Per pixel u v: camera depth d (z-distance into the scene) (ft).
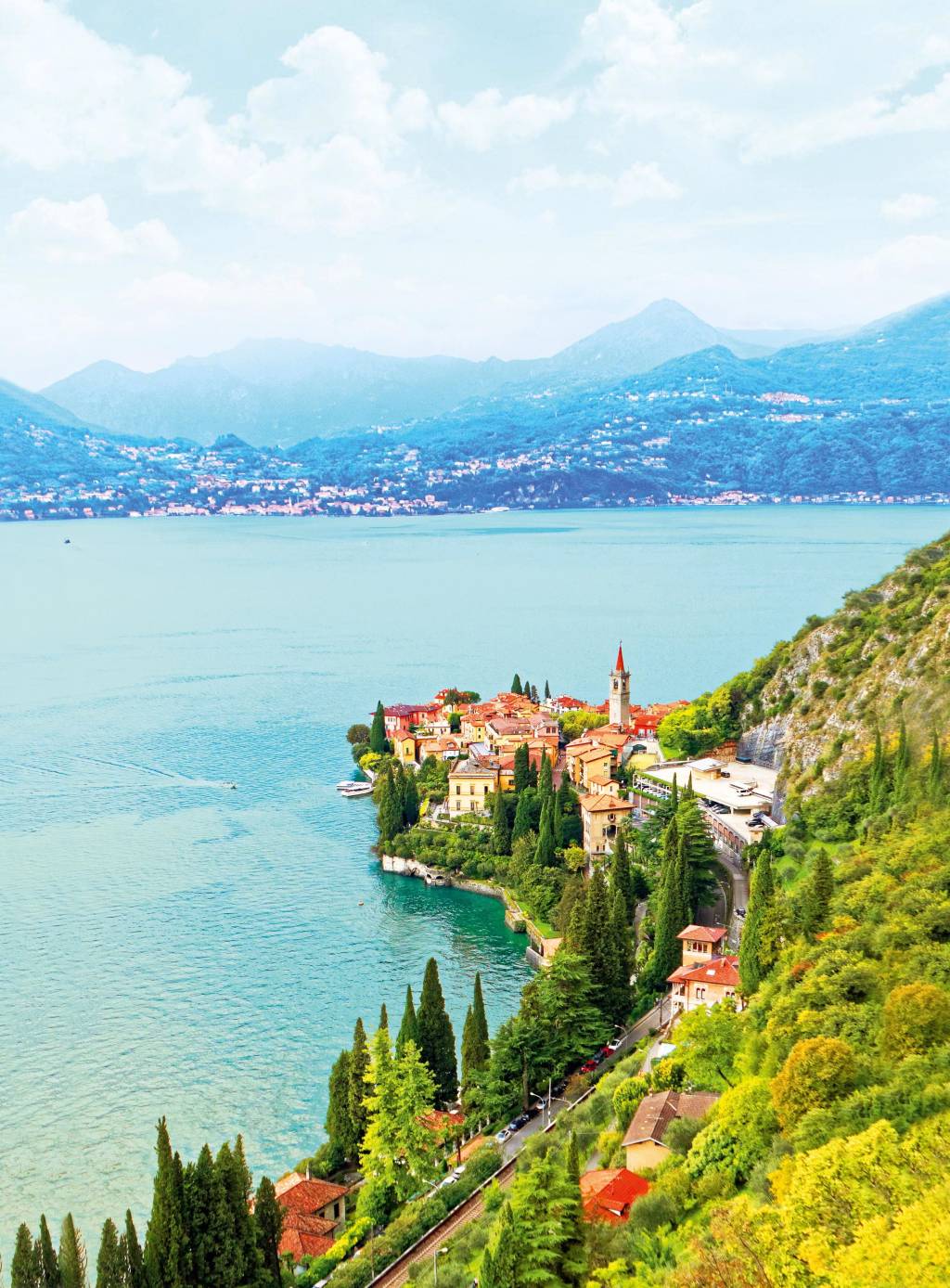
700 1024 323.37
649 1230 244.42
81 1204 332.39
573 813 618.44
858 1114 238.89
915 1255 194.80
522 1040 361.51
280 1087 392.06
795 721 644.69
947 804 414.41
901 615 613.11
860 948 320.50
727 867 542.16
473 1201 309.01
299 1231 306.14
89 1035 426.10
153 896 567.59
